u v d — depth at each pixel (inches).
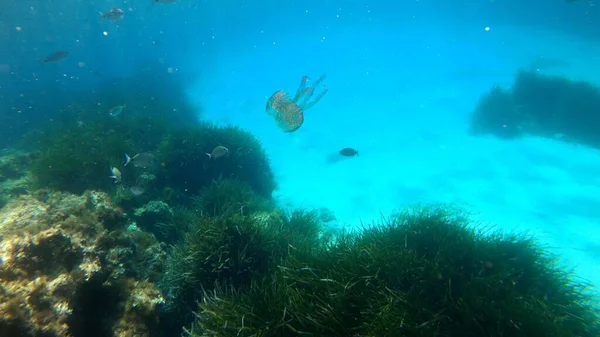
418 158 99.6
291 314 34.4
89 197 52.5
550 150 91.4
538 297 35.7
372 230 48.7
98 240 44.4
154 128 102.9
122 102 144.6
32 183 69.7
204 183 79.7
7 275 31.9
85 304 38.8
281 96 50.5
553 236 62.9
